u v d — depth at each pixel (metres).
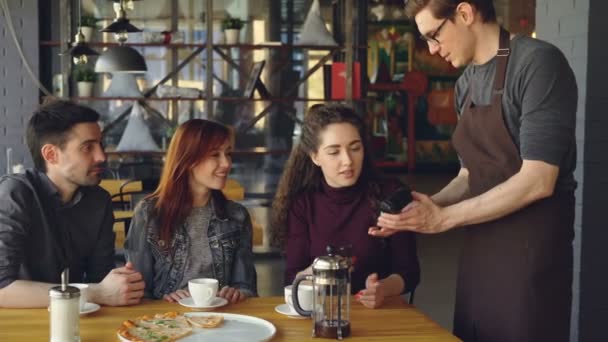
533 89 2.33
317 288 2.13
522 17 15.97
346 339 2.09
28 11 9.02
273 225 2.94
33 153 2.73
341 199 2.81
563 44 4.21
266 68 9.81
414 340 2.08
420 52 16.77
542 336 2.41
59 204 2.74
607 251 4.12
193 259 2.82
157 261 2.83
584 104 4.05
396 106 16.83
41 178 2.72
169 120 9.54
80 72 9.08
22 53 9.04
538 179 2.29
